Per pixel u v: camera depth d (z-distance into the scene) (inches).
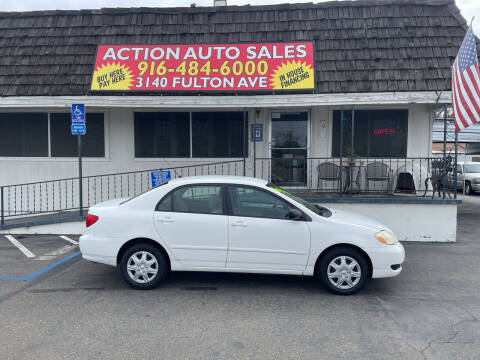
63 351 138.6
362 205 313.1
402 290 204.7
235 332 154.9
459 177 727.1
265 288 206.4
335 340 148.9
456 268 242.7
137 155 392.2
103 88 343.0
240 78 337.1
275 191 199.6
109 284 210.2
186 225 196.1
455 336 153.1
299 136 382.9
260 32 367.9
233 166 389.4
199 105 334.6
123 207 202.1
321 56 346.3
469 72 277.0
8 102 348.2
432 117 366.9
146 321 164.1
